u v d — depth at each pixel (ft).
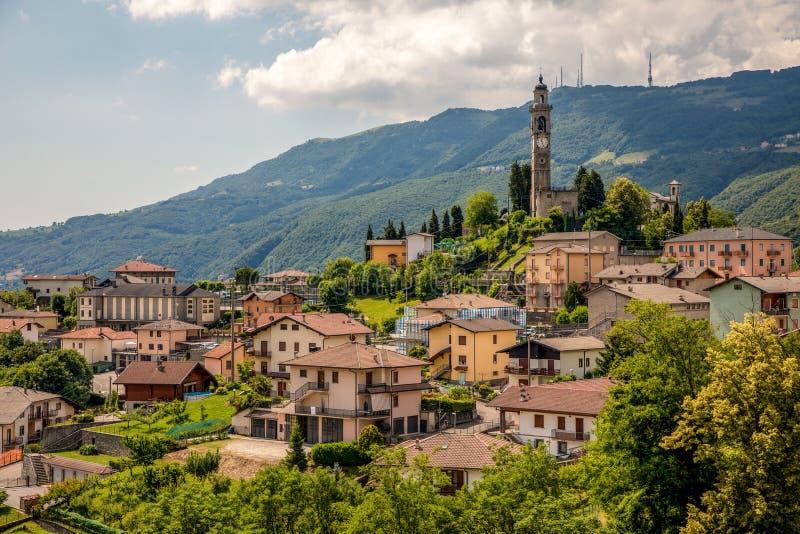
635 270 566.36
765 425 184.55
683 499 194.39
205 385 462.60
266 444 341.21
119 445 374.02
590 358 388.37
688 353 214.28
